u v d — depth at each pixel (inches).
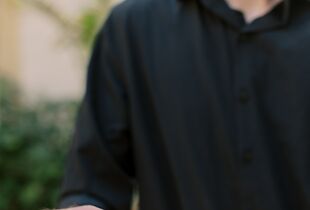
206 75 45.4
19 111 147.6
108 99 49.0
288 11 44.5
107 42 49.3
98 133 48.3
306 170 43.9
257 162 44.1
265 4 45.9
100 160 48.3
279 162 44.3
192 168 45.3
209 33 45.9
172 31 46.8
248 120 44.4
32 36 174.1
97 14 139.5
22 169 141.6
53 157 140.5
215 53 45.6
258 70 44.8
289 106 44.1
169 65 46.4
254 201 44.2
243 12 46.3
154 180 46.9
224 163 44.8
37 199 138.8
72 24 144.0
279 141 44.3
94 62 50.0
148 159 47.0
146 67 47.1
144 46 47.5
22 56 175.2
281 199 44.0
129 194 49.2
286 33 44.6
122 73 48.4
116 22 49.1
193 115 45.5
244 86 44.6
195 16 46.3
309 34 44.3
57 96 166.9
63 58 172.2
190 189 45.5
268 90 44.6
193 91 45.6
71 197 48.2
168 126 46.1
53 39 172.1
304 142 44.0
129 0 49.5
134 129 47.5
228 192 44.8
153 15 47.8
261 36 44.8
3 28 175.2
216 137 45.1
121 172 48.5
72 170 48.9
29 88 173.3
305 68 44.1
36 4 152.3
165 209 46.6
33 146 141.8
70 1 161.8
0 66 175.2
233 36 45.3
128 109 48.4
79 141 48.8
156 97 46.5
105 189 48.3
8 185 141.9
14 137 141.2
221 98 45.1
